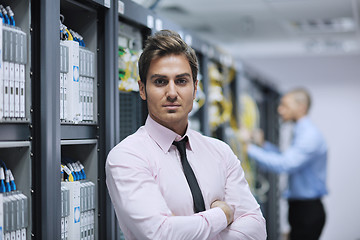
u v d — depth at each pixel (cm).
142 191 141
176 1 484
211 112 376
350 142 834
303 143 422
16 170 156
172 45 146
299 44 763
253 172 505
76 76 178
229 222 153
